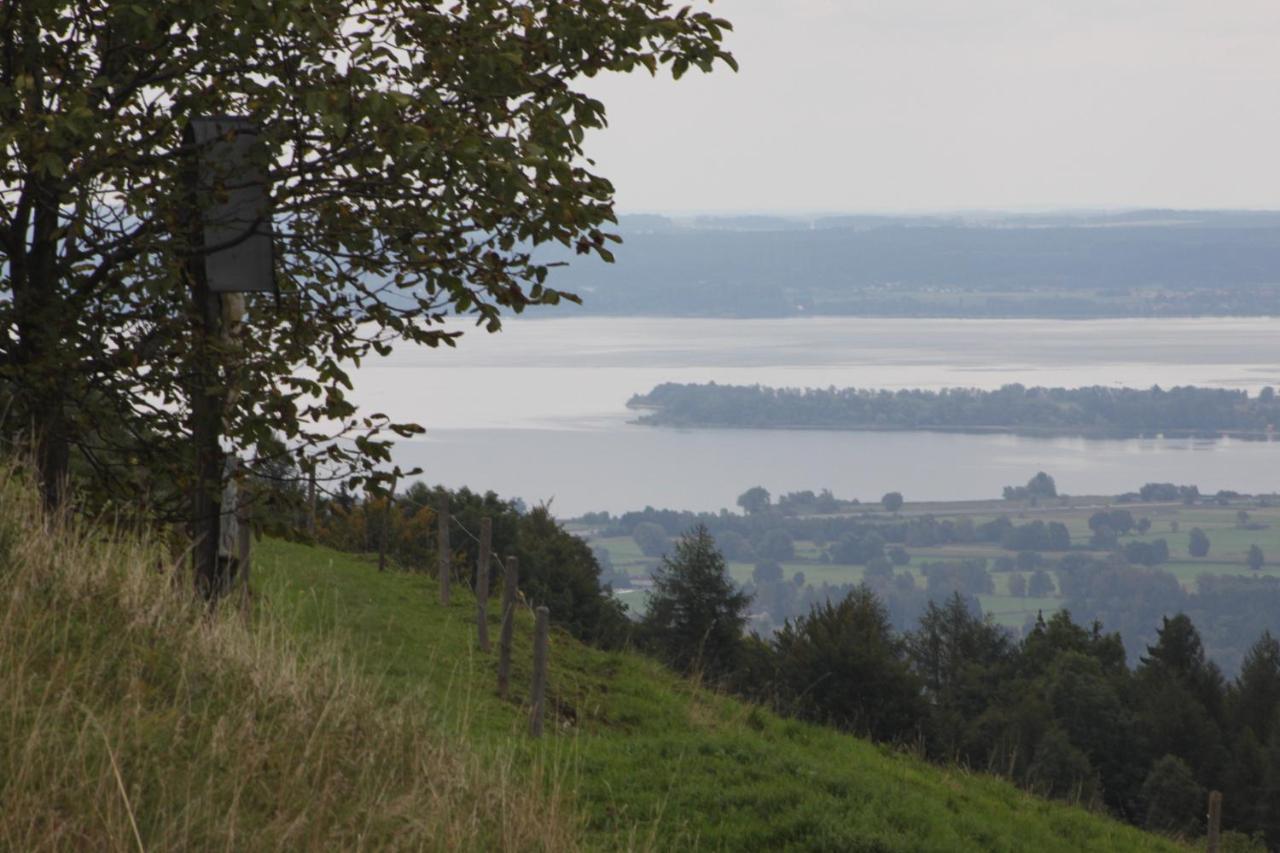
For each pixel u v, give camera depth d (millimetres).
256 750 10430
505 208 14805
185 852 8711
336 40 14883
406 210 15258
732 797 20188
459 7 15844
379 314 15820
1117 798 113688
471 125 14883
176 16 14055
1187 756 115125
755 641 103562
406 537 49344
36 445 14344
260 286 15234
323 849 9602
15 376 15141
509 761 14430
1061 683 117688
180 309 15773
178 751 10055
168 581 13094
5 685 9578
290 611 20391
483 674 26125
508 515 74000
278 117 15172
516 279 15688
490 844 11617
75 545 12758
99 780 8672
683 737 23141
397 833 10391
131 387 15648
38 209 15672
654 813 18766
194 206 15172
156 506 15836
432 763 12219
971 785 37625
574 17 15492
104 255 15586
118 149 14727
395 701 15102
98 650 11203
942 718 107812
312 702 12250
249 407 15148
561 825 12953
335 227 15625
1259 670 143500
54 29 14992
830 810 20344
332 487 15430
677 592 93375
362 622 26250
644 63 15555
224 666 12094
